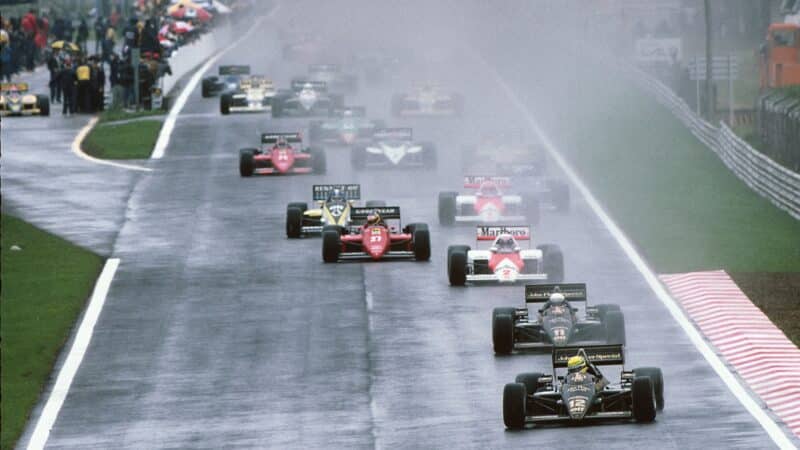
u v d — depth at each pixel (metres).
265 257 168.50
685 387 112.94
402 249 164.38
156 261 169.50
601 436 99.00
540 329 123.12
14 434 109.56
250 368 125.31
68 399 118.38
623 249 168.25
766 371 117.12
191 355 130.12
